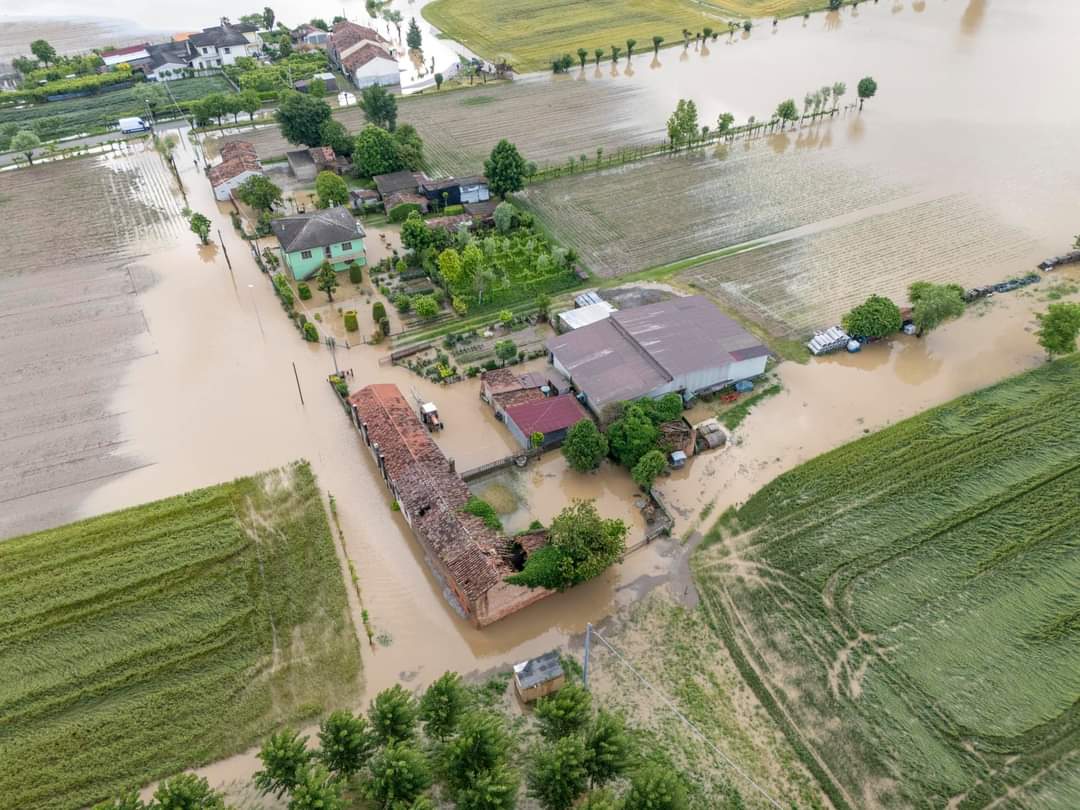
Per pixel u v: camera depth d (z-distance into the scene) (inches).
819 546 2098.9
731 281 3267.7
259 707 1740.9
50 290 3265.3
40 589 1995.6
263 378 2760.8
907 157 4315.9
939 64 5664.4
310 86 5167.3
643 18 6761.8
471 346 2906.0
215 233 3722.9
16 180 4284.0
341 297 3208.7
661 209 3846.0
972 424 2495.1
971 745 1640.0
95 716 1720.0
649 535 2122.3
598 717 1567.4
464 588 1859.0
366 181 4151.1
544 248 3479.3
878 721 1690.5
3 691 1766.7
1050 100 4995.1
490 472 2364.7
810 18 6786.4
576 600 1988.2
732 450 2437.3
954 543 2090.3
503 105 5142.7
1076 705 1706.4
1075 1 7047.2
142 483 2329.0
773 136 4633.4
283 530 2175.2
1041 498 2213.3
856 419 2546.8
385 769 1440.7
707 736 1675.7
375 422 2388.0
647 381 2532.0
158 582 2016.5
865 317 2792.8
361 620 1941.4
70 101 5319.9
